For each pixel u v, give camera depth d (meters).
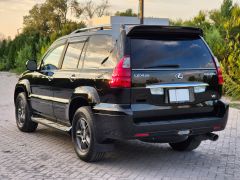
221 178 5.56
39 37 33.62
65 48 7.16
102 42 6.10
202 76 5.95
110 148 5.92
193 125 5.77
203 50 6.13
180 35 6.05
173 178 5.52
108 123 5.59
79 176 5.59
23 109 8.48
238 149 7.20
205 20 21.09
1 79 26.08
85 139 6.18
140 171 5.83
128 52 5.55
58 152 6.90
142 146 7.34
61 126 6.96
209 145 7.48
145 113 5.51
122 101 5.47
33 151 6.98
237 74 14.21
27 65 7.77
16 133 8.47
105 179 5.47
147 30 5.75
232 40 15.55
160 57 5.73
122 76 5.46
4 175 5.66
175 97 5.70
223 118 6.03
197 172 5.82
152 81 5.58
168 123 5.58
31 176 5.61
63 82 6.76
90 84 6.02
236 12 15.98
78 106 6.57
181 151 7.00
